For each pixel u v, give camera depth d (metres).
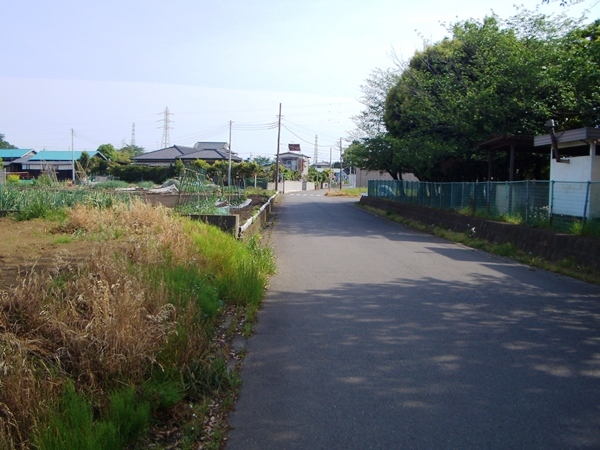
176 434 4.29
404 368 5.61
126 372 4.68
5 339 4.51
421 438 4.16
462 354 6.05
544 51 20.20
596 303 8.58
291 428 4.34
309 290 9.30
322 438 4.18
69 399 4.07
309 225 22.42
